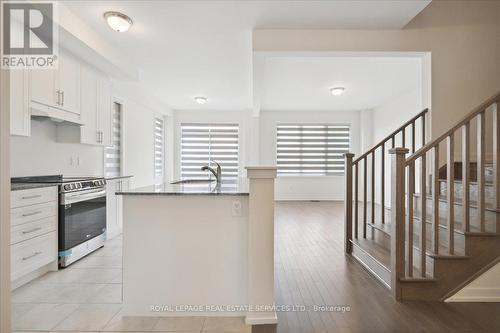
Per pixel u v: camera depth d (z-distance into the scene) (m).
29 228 2.55
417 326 1.92
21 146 3.04
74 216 3.12
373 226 3.37
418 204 3.16
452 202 2.24
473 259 2.23
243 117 7.79
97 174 4.36
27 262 2.53
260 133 8.18
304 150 8.26
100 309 2.15
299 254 3.43
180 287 2.07
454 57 3.29
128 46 3.49
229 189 2.33
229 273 2.08
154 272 2.07
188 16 2.79
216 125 7.83
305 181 8.20
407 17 2.95
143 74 4.57
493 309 2.11
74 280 2.68
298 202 7.88
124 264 2.07
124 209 2.06
